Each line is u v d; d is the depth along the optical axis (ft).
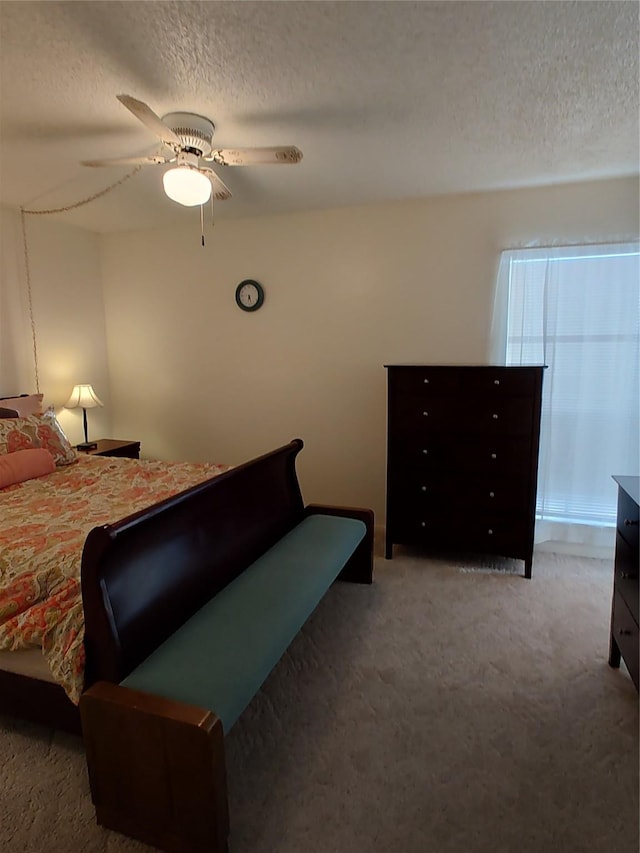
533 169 9.09
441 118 7.04
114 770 4.47
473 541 10.07
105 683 4.57
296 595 6.17
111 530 4.54
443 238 10.91
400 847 4.47
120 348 14.17
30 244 11.82
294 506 9.16
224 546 6.78
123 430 14.65
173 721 4.12
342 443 12.44
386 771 5.26
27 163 8.68
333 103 6.57
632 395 10.03
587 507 10.61
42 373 12.34
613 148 8.13
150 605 5.26
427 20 4.93
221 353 13.20
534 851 4.42
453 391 9.76
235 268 12.67
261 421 13.10
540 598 8.92
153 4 4.68
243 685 4.63
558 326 10.25
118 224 12.84
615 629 6.82
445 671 6.89
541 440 10.61
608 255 9.84
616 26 5.02
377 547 11.33
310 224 11.85
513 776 5.18
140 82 6.03
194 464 10.20
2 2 4.61
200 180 6.84
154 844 4.51
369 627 7.99
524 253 10.29
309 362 12.41
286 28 5.03
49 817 4.79
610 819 4.70
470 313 10.96
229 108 6.69
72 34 5.10
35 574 5.30
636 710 6.11
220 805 4.21
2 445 9.07
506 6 4.74
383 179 9.59
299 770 5.28
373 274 11.55
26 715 5.38
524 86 6.16
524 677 6.76
